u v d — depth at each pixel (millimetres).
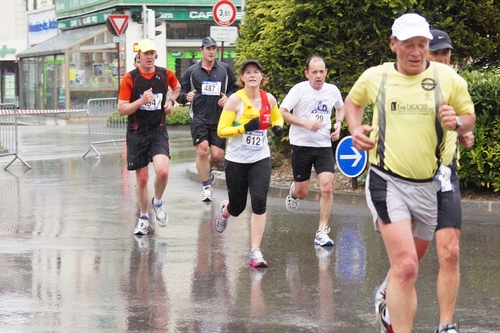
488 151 13258
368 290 8508
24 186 16625
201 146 14422
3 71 54750
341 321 7438
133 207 13930
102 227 12094
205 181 14562
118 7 40625
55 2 48750
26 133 32219
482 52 16531
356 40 15719
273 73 16453
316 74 10633
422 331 7164
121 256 10148
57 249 10547
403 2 15562
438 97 6109
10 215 13133
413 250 6062
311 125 10523
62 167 20125
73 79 41312
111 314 7664
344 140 14078
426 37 5977
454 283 6473
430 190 6250
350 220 12445
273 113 10102
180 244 10859
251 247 10547
